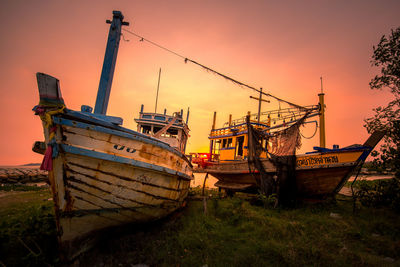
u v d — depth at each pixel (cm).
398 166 683
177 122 917
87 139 401
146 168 473
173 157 596
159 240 485
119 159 420
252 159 917
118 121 428
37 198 869
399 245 432
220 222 646
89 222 427
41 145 439
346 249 428
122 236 500
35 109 361
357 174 703
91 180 409
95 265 384
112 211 449
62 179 386
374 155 728
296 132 859
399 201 646
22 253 388
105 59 587
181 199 725
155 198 528
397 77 722
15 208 679
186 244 461
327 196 789
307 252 408
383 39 744
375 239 464
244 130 1178
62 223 401
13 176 1703
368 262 366
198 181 2352
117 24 614
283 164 816
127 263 386
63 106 372
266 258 404
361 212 670
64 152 377
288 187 794
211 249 440
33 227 474
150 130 930
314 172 771
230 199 979
